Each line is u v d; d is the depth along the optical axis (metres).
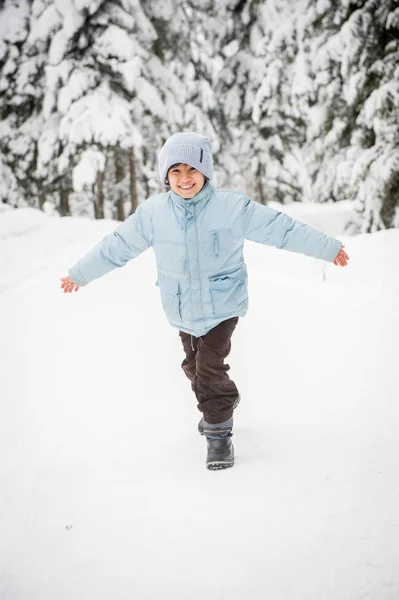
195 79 18.09
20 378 3.67
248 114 18.34
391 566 1.70
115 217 20.28
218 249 2.47
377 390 3.16
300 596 1.61
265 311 5.03
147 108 15.45
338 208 15.68
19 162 17.14
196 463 2.47
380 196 9.16
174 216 2.49
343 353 3.82
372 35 9.72
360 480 2.21
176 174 2.40
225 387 2.45
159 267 2.59
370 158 9.27
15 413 3.11
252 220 2.49
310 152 15.27
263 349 4.04
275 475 2.29
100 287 6.30
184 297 2.54
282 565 1.74
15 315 5.25
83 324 4.91
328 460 2.39
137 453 2.61
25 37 15.91
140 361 3.94
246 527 1.94
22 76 16.02
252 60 17.94
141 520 2.04
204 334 2.54
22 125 16.75
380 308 4.80
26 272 7.10
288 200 18.28
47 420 3.01
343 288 5.58
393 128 9.01
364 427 2.71
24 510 2.15
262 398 3.19
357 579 1.66
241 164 18.83
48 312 5.32
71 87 14.63
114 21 14.84
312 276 6.14
